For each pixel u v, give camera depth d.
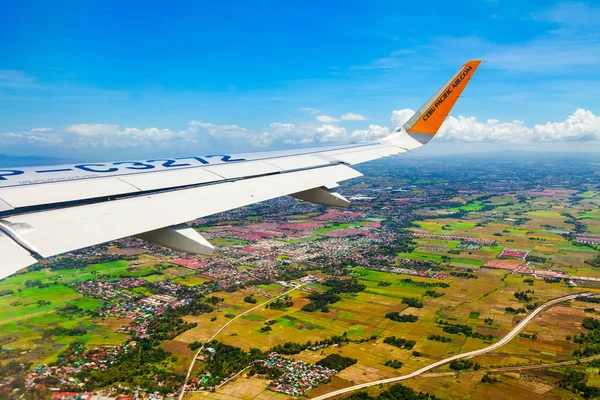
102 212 10.41
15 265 7.17
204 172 15.42
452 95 21.59
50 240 8.52
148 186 13.03
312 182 16.11
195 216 11.14
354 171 18.53
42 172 13.59
